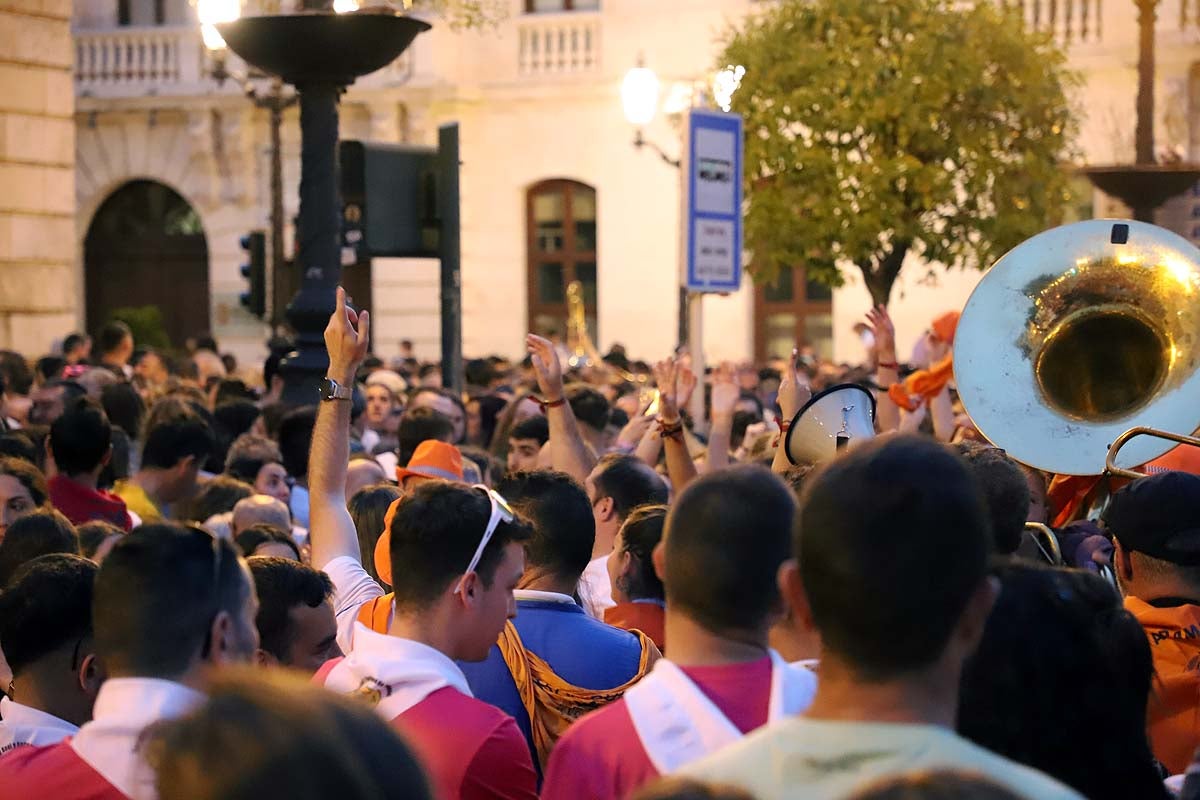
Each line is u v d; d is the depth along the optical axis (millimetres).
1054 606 2945
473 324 27141
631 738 2781
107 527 5227
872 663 2178
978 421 5629
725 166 8594
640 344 26266
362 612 3934
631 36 26078
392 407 10500
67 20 15672
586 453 5930
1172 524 3971
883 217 15789
